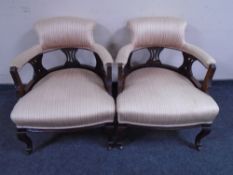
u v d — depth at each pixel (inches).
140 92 58.0
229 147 66.9
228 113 77.9
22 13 70.9
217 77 87.5
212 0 71.7
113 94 66.6
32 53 61.2
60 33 63.3
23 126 55.8
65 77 63.6
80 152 65.0
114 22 73.5
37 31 63.4
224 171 60.6
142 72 67.1
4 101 81.4
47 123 54.5
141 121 56.1
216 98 83.8
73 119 54.2
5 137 69.1
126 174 59.6
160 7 71.9
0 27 72.9
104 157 63.7
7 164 61.6
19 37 75.0
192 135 70.5
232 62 84.0
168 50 79.4
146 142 68.2
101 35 75.6
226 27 76.6
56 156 63.8
